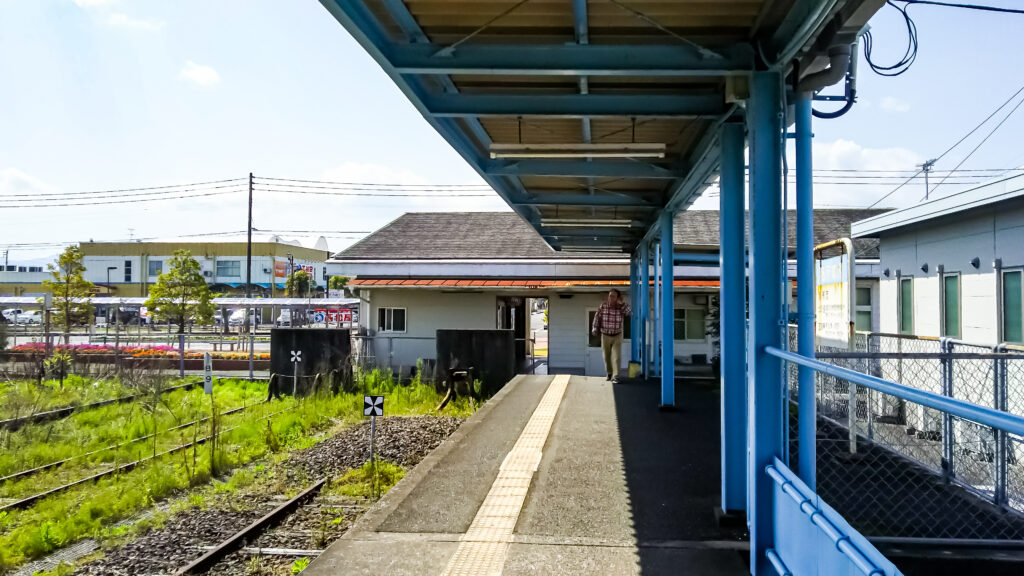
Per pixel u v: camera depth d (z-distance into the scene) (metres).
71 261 33.41
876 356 5.18
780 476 3.41
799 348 4.24
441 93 5.21
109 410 14.14
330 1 3.40
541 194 9.69
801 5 3.52
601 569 3.87
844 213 25.22
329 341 16.53
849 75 4.44
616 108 5.22
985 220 7.16
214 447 9.23
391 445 10.07
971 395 6.91
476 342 16.36
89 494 8.13
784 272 3.86
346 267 22.62
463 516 4.83
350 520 6.80
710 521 4.68
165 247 64.06
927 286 8.50
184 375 20.06
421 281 22.02
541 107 5.21
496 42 4.43
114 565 5.71
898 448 6.62
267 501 7.56
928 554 3.88
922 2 4.25
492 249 24.31
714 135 5.52
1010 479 5.61
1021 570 3.79
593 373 21.78
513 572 3.84
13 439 10.82
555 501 5.16
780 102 4.03
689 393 11.05
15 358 21.25
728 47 4.14
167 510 7.47
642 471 6.04
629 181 8.60
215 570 5.51
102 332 41.25
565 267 21.92
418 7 3.98
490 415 8.96
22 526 6.86
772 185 3.97
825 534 2.72
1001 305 6.86
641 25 4.17
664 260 9.50
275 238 67.75
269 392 16.03
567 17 4.08
